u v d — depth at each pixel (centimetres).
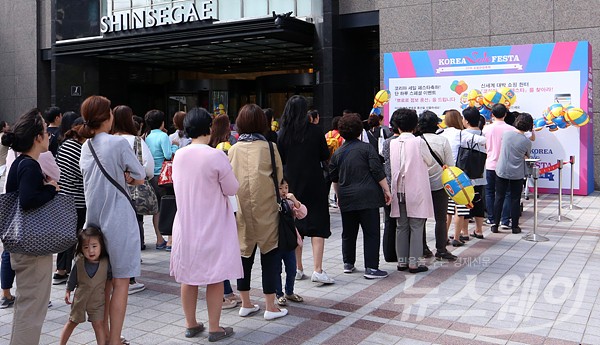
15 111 2292
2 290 550
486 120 1174
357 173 620
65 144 571
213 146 563
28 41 2241
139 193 622
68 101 2012
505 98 1155
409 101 1379
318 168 574
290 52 1914
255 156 490
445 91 1340
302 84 1939
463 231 827
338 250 791
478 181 799
